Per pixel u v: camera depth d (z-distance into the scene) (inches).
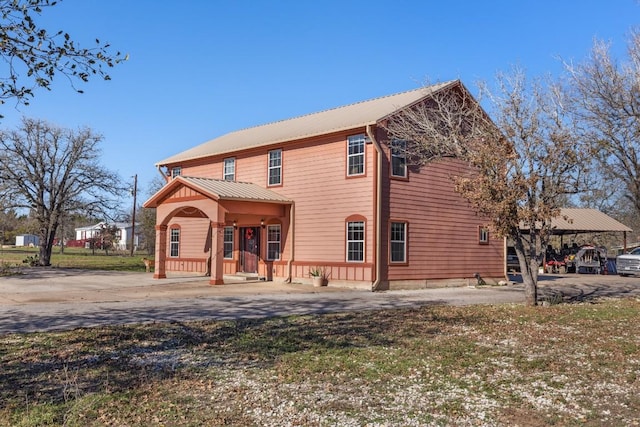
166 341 354.0
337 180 756.0
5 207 1207.6
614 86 555.8
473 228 852.6
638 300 637.9
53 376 268.7
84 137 1273.4
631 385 266.4
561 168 539.5
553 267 1336.1
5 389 247.1
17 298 581.6
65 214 1274.6
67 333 371.6
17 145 1202.6
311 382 264.8
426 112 683.4
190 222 1028.5
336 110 944.9
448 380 270.5
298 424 208.8
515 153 526.9
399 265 734.5
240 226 917.8
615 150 565.0
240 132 1104.8
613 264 1375.5
